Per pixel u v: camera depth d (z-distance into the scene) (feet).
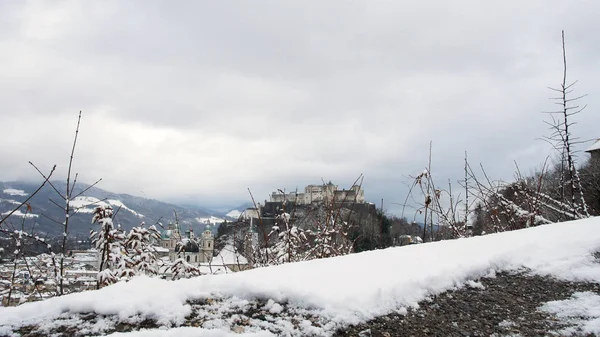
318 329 7.52
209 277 9.70
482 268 11.64
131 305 8.09
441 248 13.57
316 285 9.14
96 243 16.11
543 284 11.14
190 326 7.55
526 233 15.66
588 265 12.33
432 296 9.64
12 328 7.31
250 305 8.60
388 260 11.73
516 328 8.27
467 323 8.42
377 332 7.64
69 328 7.36
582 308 9.37
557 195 25.17
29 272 14.24
